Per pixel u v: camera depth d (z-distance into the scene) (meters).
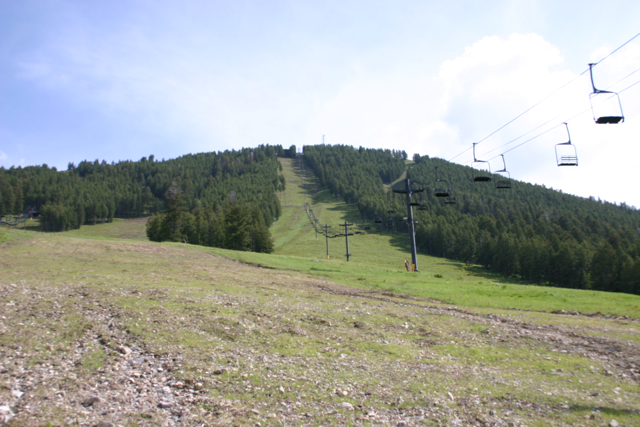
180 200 82.81
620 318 18.89
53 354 10.25
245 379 9.58
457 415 7.95
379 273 38.34
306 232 150.75
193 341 12.38
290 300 21.06
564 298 24.03
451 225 134.75
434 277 37.50
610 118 15.00
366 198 179.62
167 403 7.91
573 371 10.88
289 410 8.02
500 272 104.44
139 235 142.12
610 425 7.43
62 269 29.08
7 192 154.50
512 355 12.54
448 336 14.83
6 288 18.66
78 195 175.75
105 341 11.70
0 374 8.53
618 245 95.38
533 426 7.42
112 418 7.05
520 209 164.12
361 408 8.24
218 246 85.94
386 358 11.87
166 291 20.80
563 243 91.44
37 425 6.43
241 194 197.88
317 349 12.47
